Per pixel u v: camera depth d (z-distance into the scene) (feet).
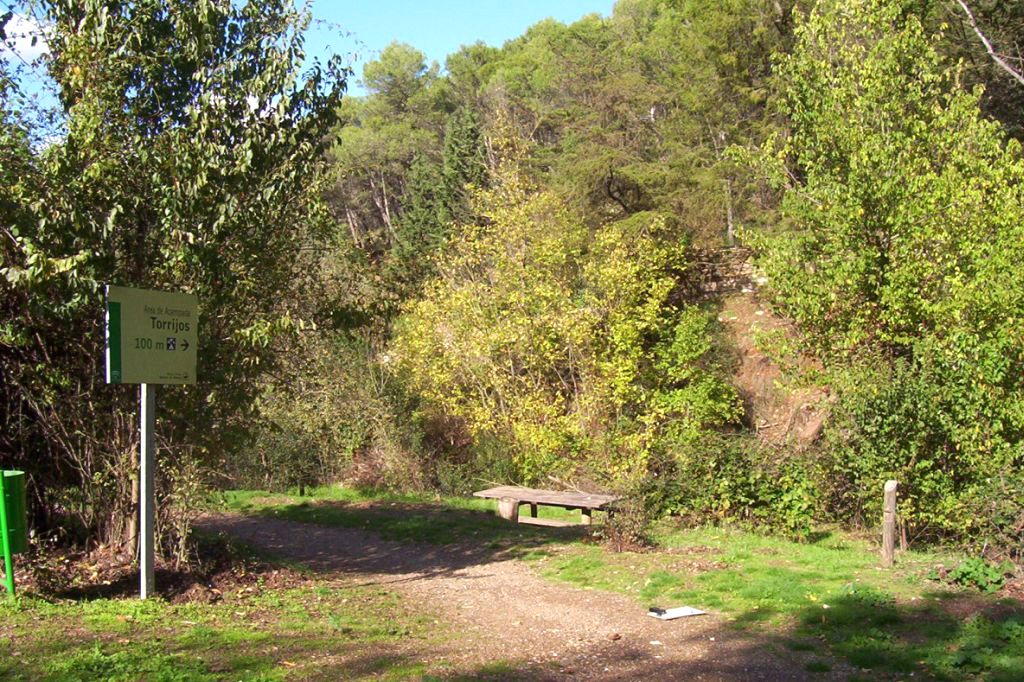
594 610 26.63
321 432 67.72
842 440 37.24
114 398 27.58
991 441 34.76
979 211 46.37
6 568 22.91
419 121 186.80
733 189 84.74
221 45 29.27
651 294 74.59
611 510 38.06
